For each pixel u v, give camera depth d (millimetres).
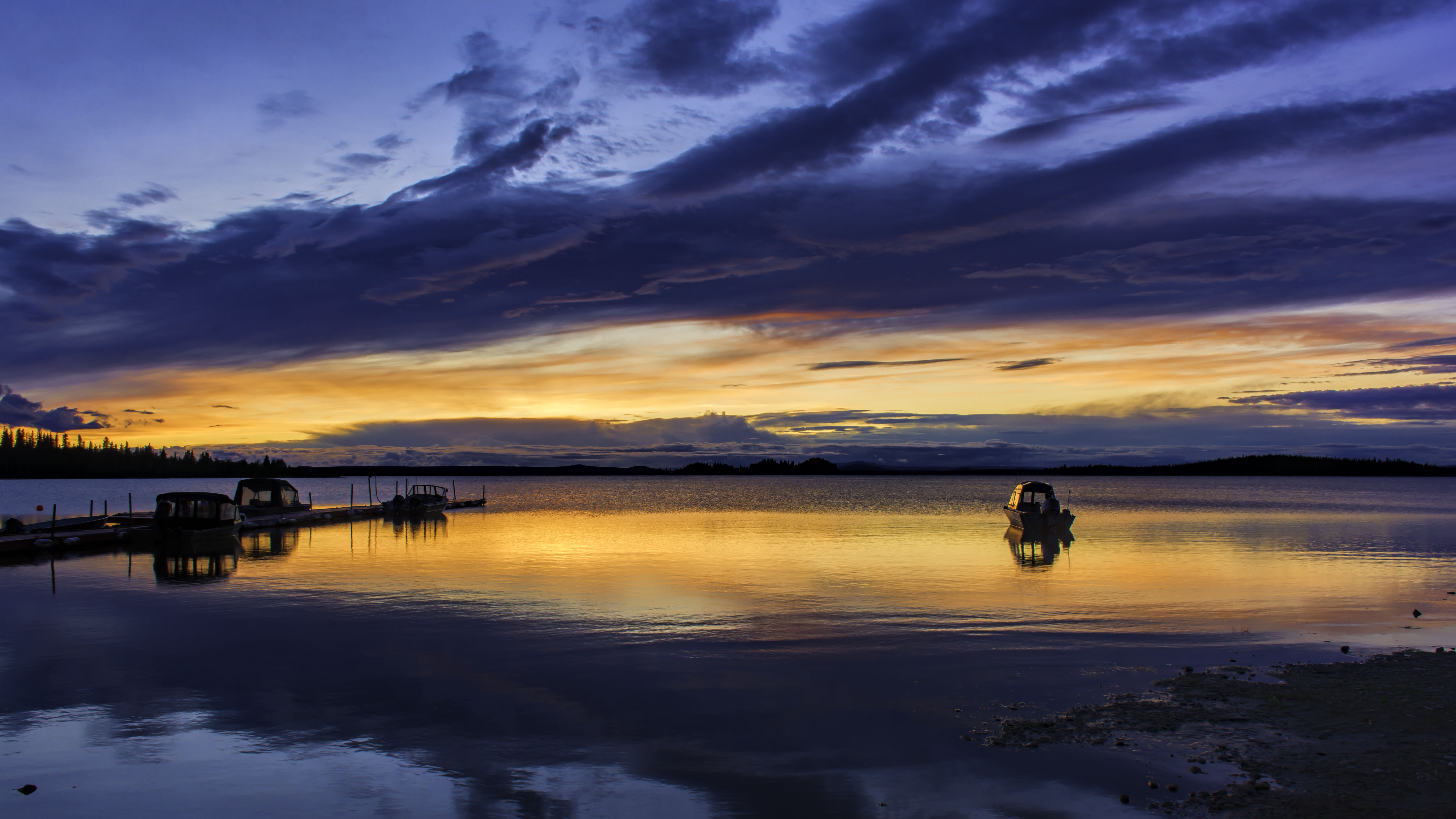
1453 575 25266
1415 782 8422
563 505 87938
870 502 98562
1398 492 136500
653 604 19625
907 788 8633
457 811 8242
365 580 24281
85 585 23469
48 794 8711
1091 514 65312
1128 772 8914
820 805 8289
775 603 19750
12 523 35344
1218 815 7812
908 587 22484
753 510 75938
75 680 12844
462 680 12750
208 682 12727
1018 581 23797
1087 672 13133
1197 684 12320
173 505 37062
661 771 9172
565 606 19438
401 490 149875
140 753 9781
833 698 11773
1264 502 93000
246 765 9438
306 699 11820
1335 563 28594
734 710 11250
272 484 50781
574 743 10039
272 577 25141
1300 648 14805
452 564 28516
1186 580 24156
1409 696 11508
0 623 17562
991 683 12531
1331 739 9758
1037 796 8383
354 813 8211
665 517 62000
